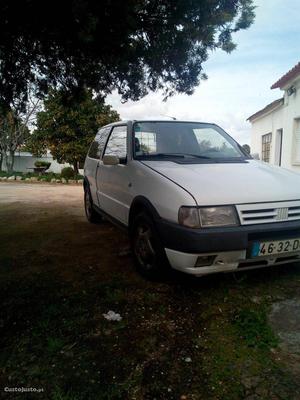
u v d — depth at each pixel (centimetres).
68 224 592
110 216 458
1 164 2264
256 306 273
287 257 295
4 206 804
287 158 1091
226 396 179
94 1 321
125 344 227
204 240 259
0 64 473
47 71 509
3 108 554
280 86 1111
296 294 294
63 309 272
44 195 1047
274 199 284
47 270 360
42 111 1764
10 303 283
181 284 318
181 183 290
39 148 2047
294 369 199
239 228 267
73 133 1723
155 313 266
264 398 177
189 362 207
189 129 431
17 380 194
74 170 1825
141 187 336
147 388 186
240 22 387
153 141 401
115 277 339
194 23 370
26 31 374
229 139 446
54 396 180
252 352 215
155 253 311
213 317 259
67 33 360
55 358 213
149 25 393
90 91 584
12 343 229
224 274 335
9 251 430
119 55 400
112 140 481
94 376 196
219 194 275
